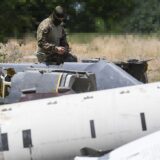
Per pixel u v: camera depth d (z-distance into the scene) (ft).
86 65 95.45
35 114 73.77
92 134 73.05
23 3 544.62
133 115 73.41
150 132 73.46
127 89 74.95
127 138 73.41
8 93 88.48
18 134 73.26
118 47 275.18
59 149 73.41
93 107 73.61
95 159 62.18
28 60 166.61
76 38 399.65
